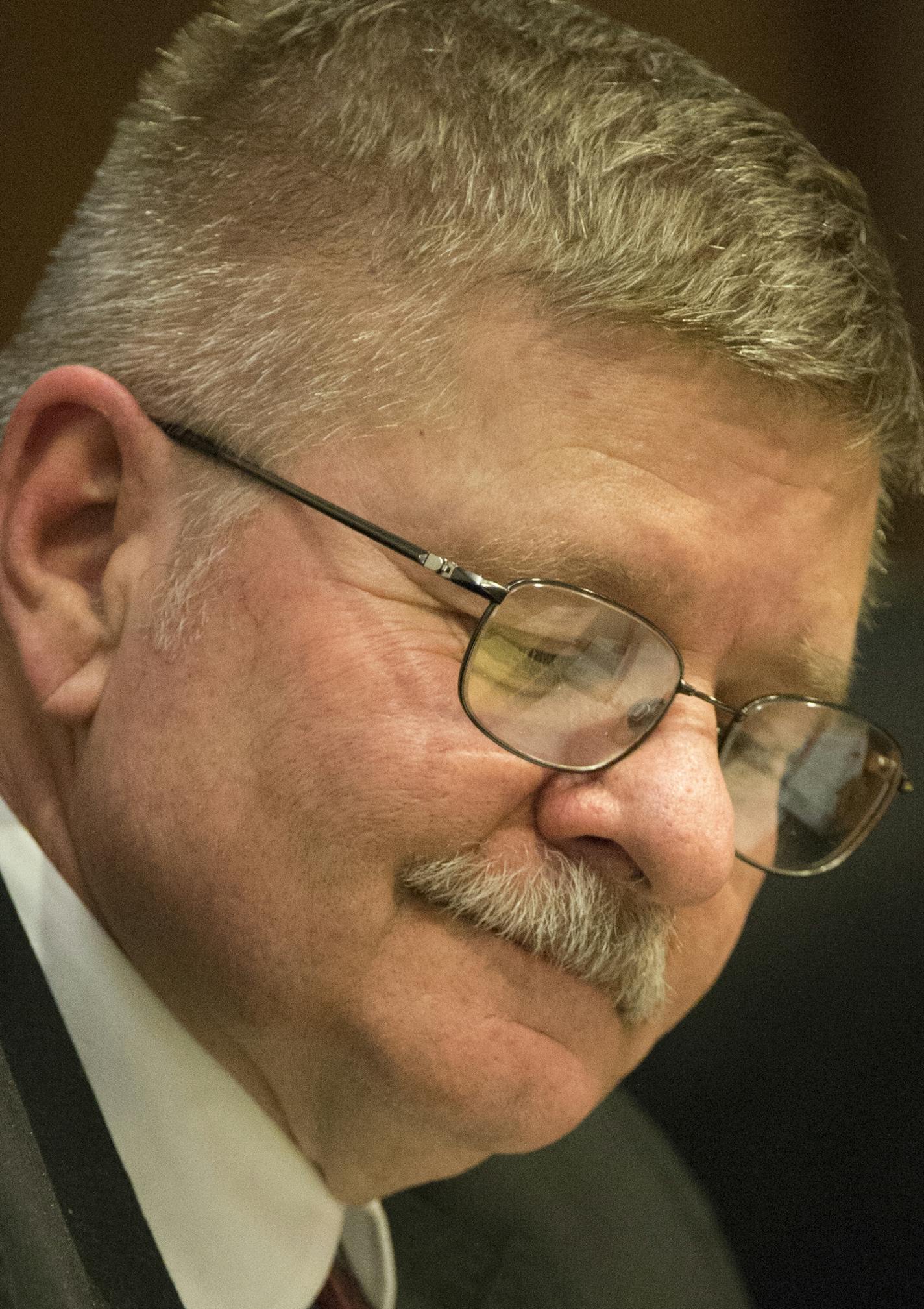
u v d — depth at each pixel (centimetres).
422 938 201
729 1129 370
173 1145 216
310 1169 229
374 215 202
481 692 194
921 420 220
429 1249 289
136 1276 195
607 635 198
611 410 194
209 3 379
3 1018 203
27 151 378
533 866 201
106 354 216
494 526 194
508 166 198
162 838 202
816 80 442
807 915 379
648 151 199
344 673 195
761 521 203
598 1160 324
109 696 207
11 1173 190
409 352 195
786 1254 363
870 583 246
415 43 212
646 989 212
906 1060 370
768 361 194
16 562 211
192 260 213
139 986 216
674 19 430
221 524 201
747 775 229
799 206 204
